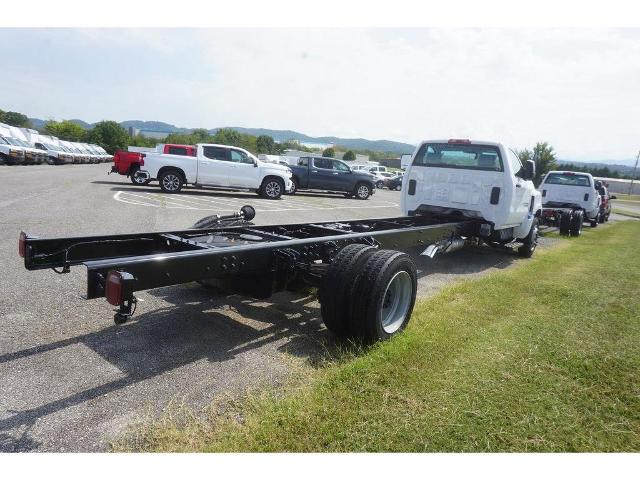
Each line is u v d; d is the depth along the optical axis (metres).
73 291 4.57
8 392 2.77
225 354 3.42
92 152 50.88
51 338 3.52
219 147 16.53
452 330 4.04
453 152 7.55
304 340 3.76
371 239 4.72
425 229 5.81
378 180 35.75
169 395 2.82
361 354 3.51
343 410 2.69
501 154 7.11
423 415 2.68
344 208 15.69
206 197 15.44
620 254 9.64
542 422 2.71
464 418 2.69
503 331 4.10
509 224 7.48
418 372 3.19
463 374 3.21
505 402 2.89
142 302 4.45
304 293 5.01
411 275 3.88
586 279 6.58
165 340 3.61
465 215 7.44
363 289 3.47
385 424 2.59
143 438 2.41
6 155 29.50
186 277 3.01
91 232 7.55
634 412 2.90
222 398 2.81
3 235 6.91
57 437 2.39
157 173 15.92
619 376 3.36
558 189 15.20
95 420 2.54
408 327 4.05
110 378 2.99
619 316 4.78
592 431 2.67
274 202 15.84
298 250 3.89
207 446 2.37
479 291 5.46
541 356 3.61
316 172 20.56
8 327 3.66
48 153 36.22
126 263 2.67
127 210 10.60
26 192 13.14
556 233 13.38
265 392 2.89
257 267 3.54
